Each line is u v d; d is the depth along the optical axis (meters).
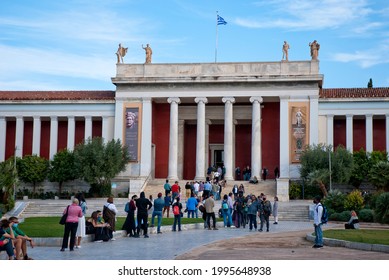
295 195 50.25
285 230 30.66
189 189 47.12
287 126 54.16
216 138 61.03
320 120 54.41
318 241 21.39
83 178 52.06
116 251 20.22
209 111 59.16
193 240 24.48
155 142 58.91
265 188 51.25
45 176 54.56
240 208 33.16
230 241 23.94
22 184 55.88
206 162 58.91
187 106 59.34
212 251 20.06
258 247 21.50
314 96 53.94
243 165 60.09
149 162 55.62
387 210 29.97
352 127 53.91
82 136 59.72
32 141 59.22
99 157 50.56
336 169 48.16
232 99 55.31
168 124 59.28
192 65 56.31
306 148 51.47
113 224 24.47
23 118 58.12
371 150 53.22
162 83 56.09
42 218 35.34
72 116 57.53
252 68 55.41
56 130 57.75
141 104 56.50
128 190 54.47
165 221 33.44
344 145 55.84
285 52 55.19
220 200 47.19
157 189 52.56
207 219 31.39
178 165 58.69
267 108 57.94
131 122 56.22
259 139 54.81
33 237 22.58
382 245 19.91
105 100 57.25
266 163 57.31
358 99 53.75
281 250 20.42
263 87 54.88
